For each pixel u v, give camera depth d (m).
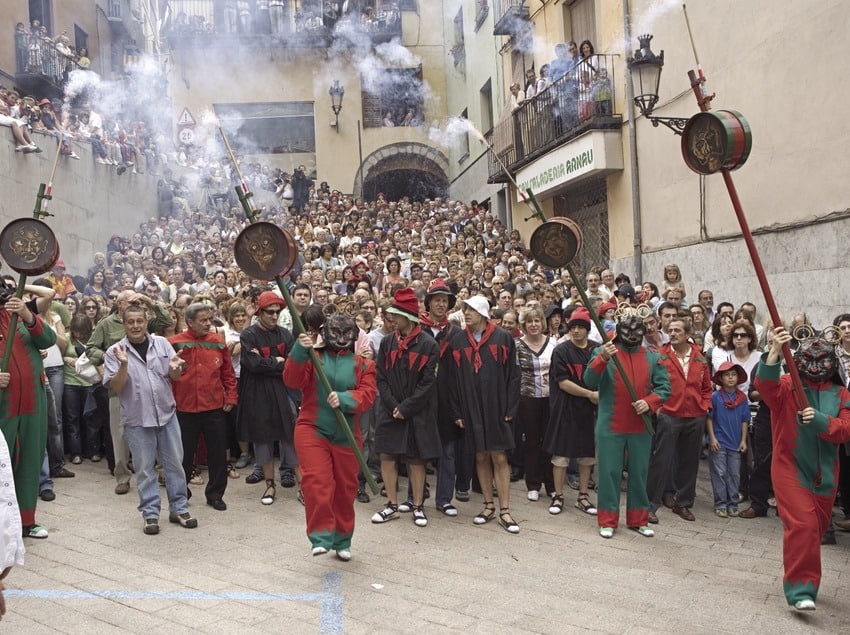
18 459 6.16
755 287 10.73
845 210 9.08
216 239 18.20
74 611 4.81
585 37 16.27
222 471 7.19
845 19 8.95
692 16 11.87
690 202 12.19
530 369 7.75
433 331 8.00
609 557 6.05
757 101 10.52
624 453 6.80
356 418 5.93
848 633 4.72
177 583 5.32
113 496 7.58
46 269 5.70
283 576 5.50
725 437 7.24
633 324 6.62
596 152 14.12
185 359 7.00
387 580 5.46
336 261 15.67
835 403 5.14
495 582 5.46
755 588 5.42
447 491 7.21
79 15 22.83
